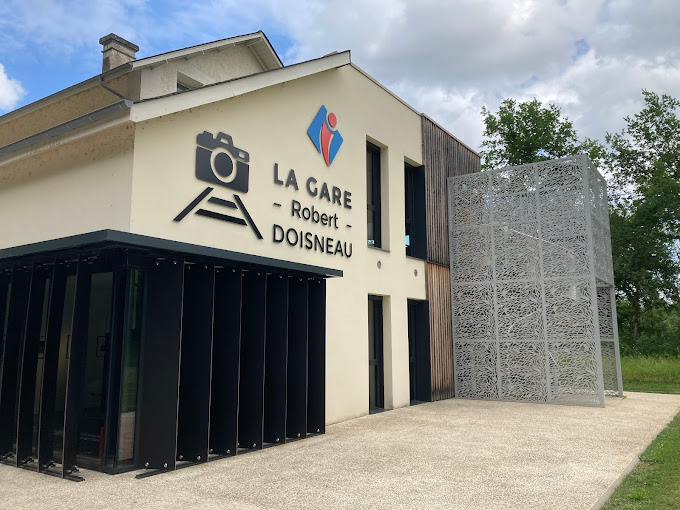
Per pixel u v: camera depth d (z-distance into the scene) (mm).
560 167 13031
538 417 10477
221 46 10727
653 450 7301
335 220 10484
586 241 12516
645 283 27281
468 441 8023
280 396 7824
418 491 5375
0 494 5199
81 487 5441
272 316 8125
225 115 8211
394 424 9641
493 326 13656
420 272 13242
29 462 6438
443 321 13867
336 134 10812
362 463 6590
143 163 6828
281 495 5211
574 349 12445
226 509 4777
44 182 7801
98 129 6605
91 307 6551
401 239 12648
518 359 13156
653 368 19703
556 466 6457
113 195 6832
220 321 7250
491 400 13266
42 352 6941
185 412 6656
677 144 30219
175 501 4992
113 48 10453
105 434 6055
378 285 11594
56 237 7469
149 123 6961
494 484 5641
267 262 7246
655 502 4984
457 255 14430
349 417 10242
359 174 11430
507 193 13789
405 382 12219
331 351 9984
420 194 13867
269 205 8906
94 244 5859
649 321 31969
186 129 7512
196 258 6625
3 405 6660
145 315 6434
